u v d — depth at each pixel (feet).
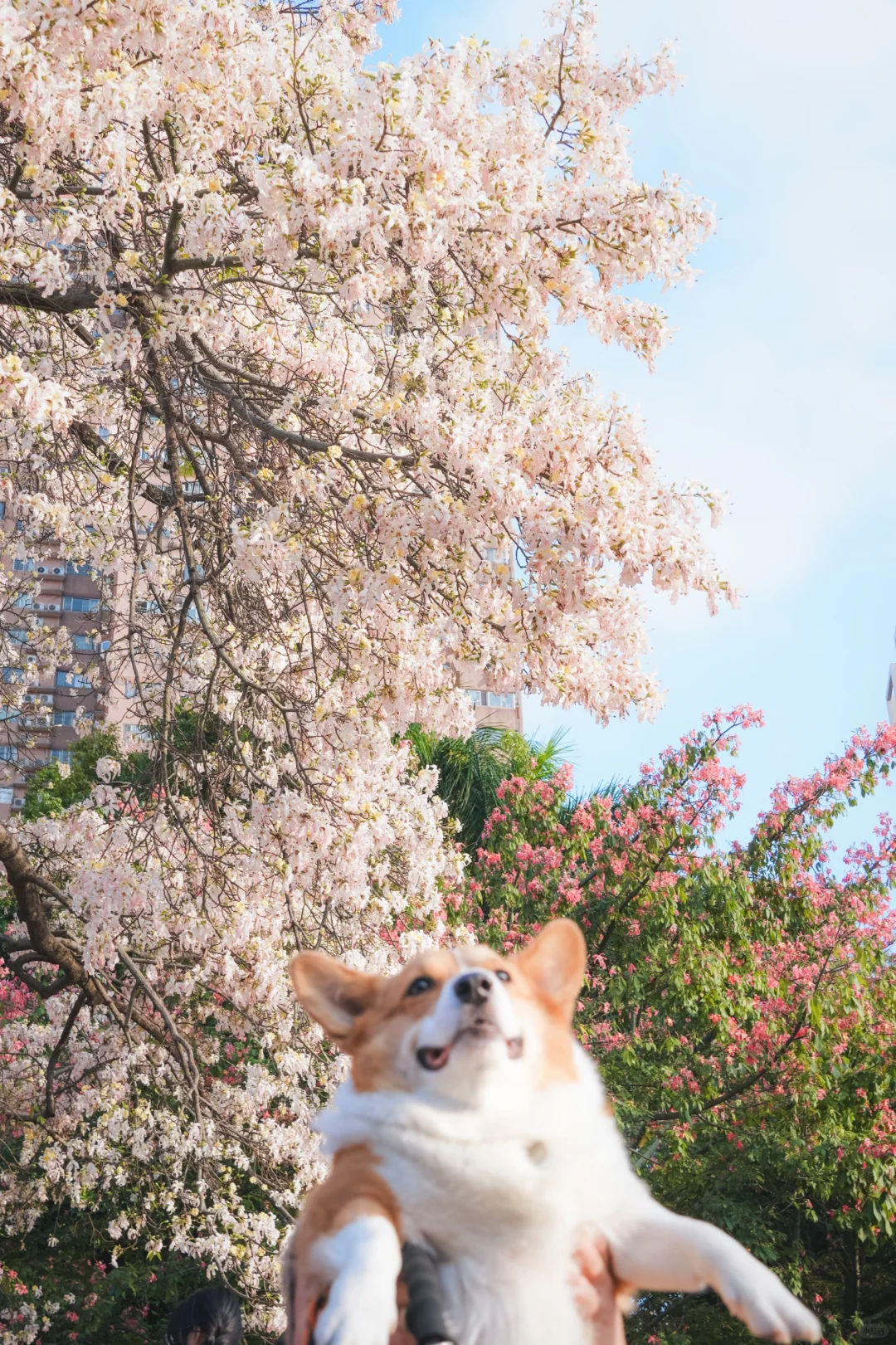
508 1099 6.38
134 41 17.90
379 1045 6.83
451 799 49.88
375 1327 5.16
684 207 20.40
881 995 36.88
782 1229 36.88
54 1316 32.94
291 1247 6.52
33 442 25.88
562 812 44.60
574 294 20.84
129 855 22.47
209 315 22.26
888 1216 31.19
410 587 21.84
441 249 19.03
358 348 25.67
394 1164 6.23
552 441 19.85
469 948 7.34
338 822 22.39
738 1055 34.27
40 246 20.94
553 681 22.07
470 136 20.51
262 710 25.39
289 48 20.08
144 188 19.19
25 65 16.28
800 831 38.86
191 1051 25.45
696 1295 34.45
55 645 35.50
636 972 36.96
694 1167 33.12
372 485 21.31
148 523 27.07
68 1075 30.50
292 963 7.36
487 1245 6.09
